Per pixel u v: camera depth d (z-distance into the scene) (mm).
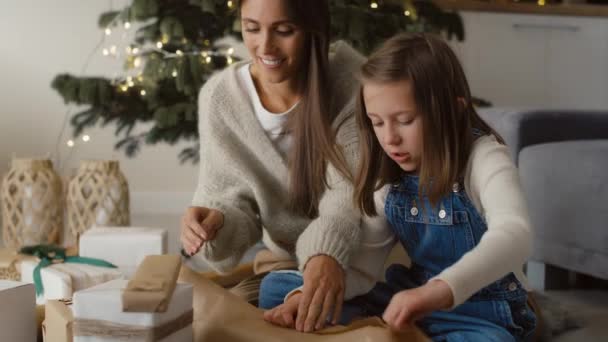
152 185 3707
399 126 1054
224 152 1446
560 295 2035
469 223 1134
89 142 3637
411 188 1190
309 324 1027
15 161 1999
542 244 2096
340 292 1110
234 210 1403
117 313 909
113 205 2057
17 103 3584
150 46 2967
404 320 872
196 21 2584
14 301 1099
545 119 2328
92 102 2688
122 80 2734
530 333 1202
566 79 4016
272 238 1504
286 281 1254
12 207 1974
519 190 1032
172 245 2740
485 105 3178
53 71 3588
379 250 1237
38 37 3572
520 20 3914
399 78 1032
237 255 1407
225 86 1467
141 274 944
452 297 881
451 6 3805
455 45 3803
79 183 2059
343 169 1298
